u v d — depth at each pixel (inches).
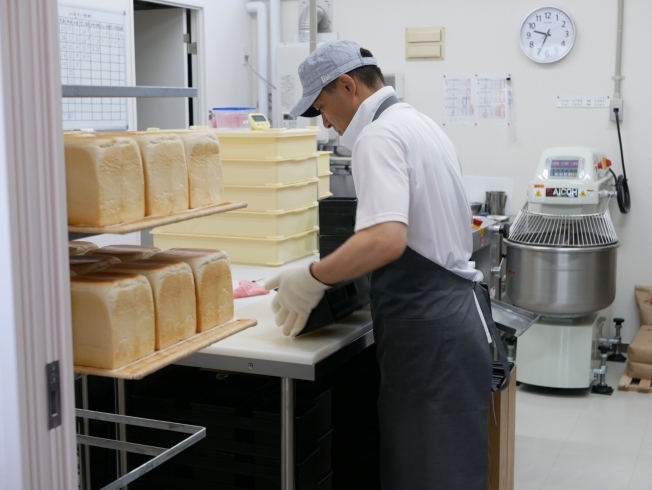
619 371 196.4
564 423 163.2
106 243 186.2
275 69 226.8
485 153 214.1
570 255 166.1
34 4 48.5
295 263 135.3
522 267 171.2
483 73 210.8
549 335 176.9
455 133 216.5
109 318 61.3
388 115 83.2
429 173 81.1
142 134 67.1
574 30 198.8
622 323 202.4
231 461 94.1
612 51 197.6
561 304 168.7
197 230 134.8
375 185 76.3
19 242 48.6
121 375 61.2
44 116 49.7
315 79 85.6
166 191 69.0
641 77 196.1
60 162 51.1
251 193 129.4
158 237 138.3
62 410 52.4
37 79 49.1
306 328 87.7
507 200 207.2
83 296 61.6
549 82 204.8
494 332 91.0
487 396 86.6
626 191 196.7
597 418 165.8
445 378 83.2
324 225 114.2
